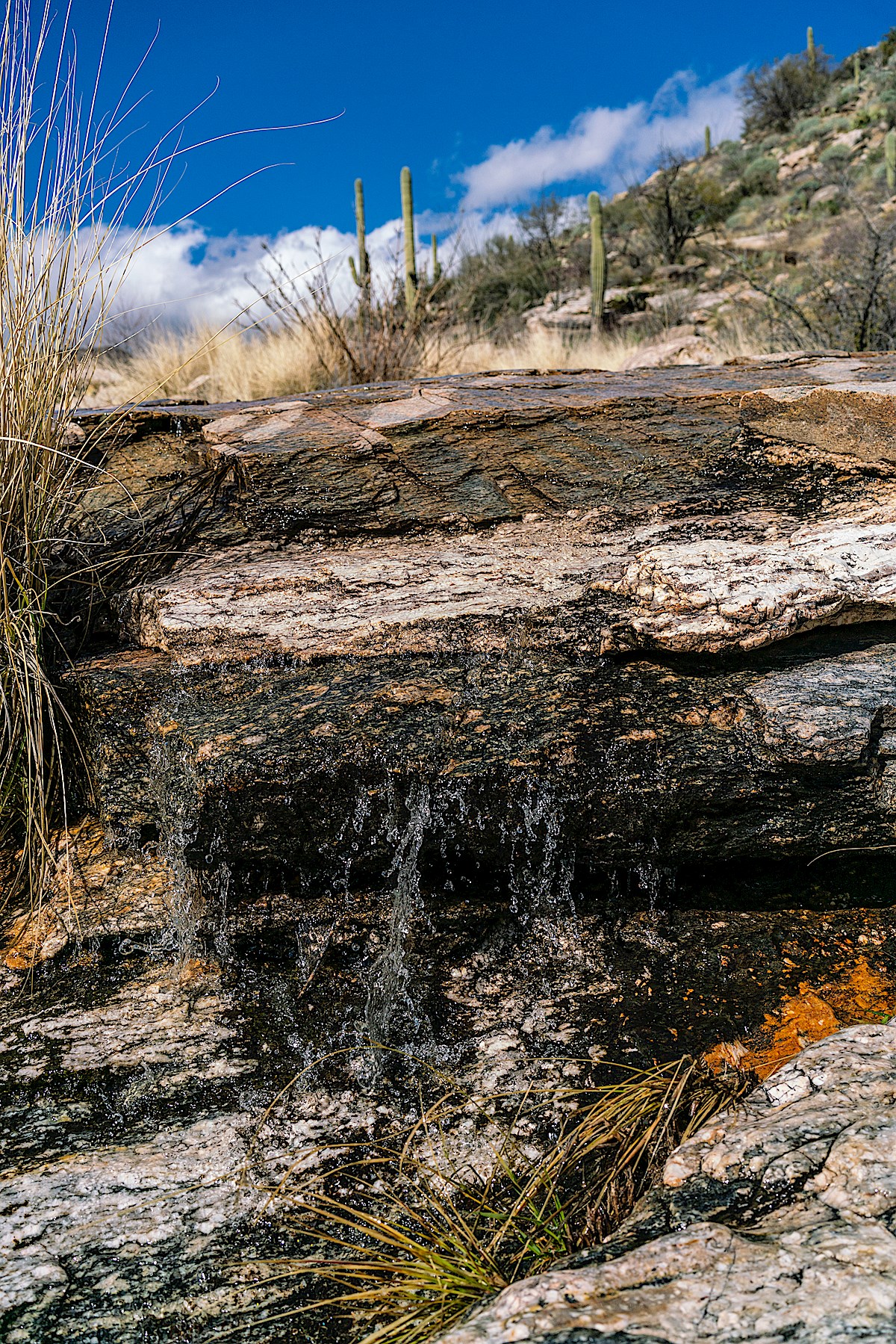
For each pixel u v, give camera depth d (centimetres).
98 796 229
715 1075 168
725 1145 129
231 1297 134
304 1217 147
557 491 285
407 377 677
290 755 195
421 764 194
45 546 241
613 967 200
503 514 280
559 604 230
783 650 219
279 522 283
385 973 196
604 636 221
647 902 215
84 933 207
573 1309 101
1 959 204
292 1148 160
